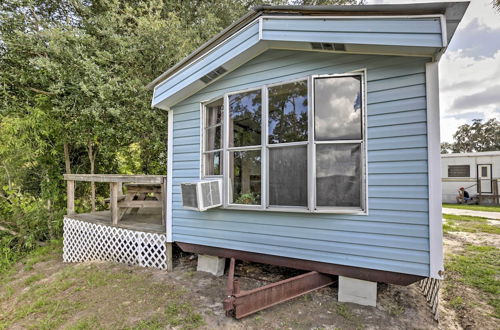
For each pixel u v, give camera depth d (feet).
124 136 21.67
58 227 21.21
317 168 8.82
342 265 8.81
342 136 8.68
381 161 8.21
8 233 20.06
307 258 9.34
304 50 9.32
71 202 17.04
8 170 19.60
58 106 19.67
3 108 19.06
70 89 19.39
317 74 9.15
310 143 8.87
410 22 7.25
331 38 8.18
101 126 20.53
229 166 10.96
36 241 20.24
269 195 9.77
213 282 11.07
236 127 10.86
